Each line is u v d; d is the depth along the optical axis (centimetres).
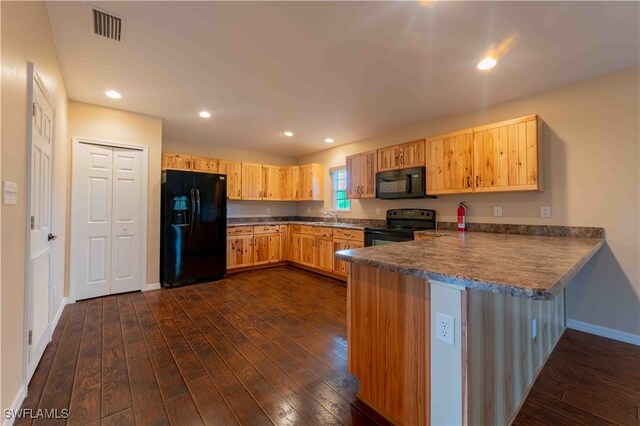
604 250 244
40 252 193
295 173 574
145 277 364
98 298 331
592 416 150
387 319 143
